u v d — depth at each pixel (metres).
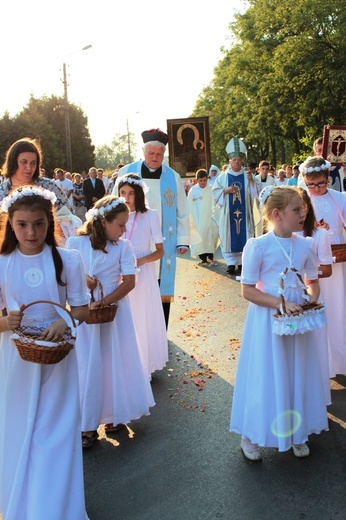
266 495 3.12
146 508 3.07
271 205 3.28
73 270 2.75
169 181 5.73
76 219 5.07
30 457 2.62
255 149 52.69
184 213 5.83
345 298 4.56
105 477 3.40
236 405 3.51
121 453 3.68
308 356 3.40
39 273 2.66
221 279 9.56
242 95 38.62
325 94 26.19
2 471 2.69
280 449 3.24
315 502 3.04
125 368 3.85
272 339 3.26
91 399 3.75
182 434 3.89
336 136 5.60
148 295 4.85
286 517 2.93
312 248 3.38
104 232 3.78
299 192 3.32
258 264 3.29
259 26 30.39
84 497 2.90
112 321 3.77
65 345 2.49
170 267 5.77
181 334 6.25
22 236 2.53
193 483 3.29
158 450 3.69
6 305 2.72
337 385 4.61
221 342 5.87
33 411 2.66
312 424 3.42
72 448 2.69
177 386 4.74
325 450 3.58
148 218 4.82
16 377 2.70
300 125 29.61
